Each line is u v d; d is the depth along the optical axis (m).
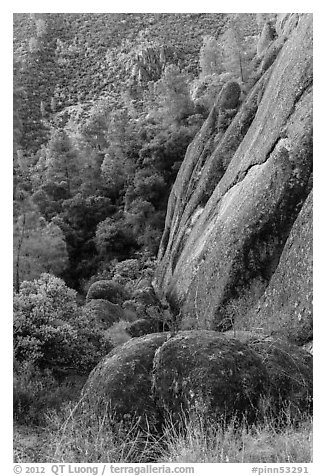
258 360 7.14
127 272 33.88
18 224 21.45
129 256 38.34
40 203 38.75
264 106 20.22
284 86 17.30
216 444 6.19
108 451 6.37
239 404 6.59
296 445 6.24
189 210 26.70
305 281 11.95
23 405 8.31
